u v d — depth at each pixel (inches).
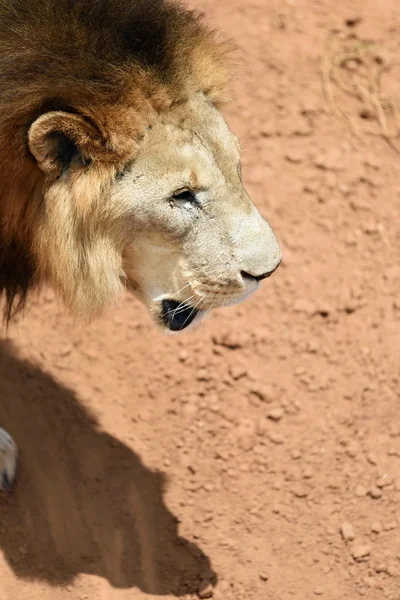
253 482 476.1
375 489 475.8
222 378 505.7
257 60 608.4
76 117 331.6
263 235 362.3
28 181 355.3
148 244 361.4
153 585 434.3
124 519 451.5
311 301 530.6
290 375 509.0
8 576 414.6
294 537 459.2
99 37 344.8
